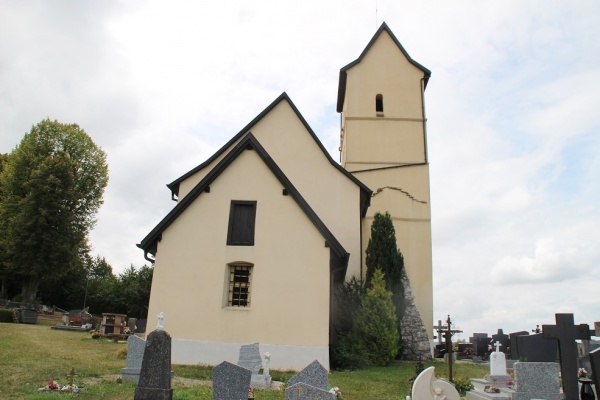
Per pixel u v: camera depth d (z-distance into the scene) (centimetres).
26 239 4069
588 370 1568
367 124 2927
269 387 1269
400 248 2717
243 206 1727
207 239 1686
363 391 1248
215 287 1641
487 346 2531
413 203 2784
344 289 2095
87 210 4862
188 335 1600
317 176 2300
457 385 1386
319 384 1073
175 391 1071
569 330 1089
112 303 5516
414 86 2995
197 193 1719
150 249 1719
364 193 2338
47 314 4078
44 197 4147
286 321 1609
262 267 1658
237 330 1603
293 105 2377
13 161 4553
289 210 1711
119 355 1697
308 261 1662
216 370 973
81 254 5312
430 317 2622
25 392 1009
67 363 1423
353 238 2239
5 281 4728
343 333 1992
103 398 992
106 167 5038
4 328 2444
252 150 1780
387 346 1897
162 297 1633
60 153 4428
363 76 3019
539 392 1127
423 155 2864
